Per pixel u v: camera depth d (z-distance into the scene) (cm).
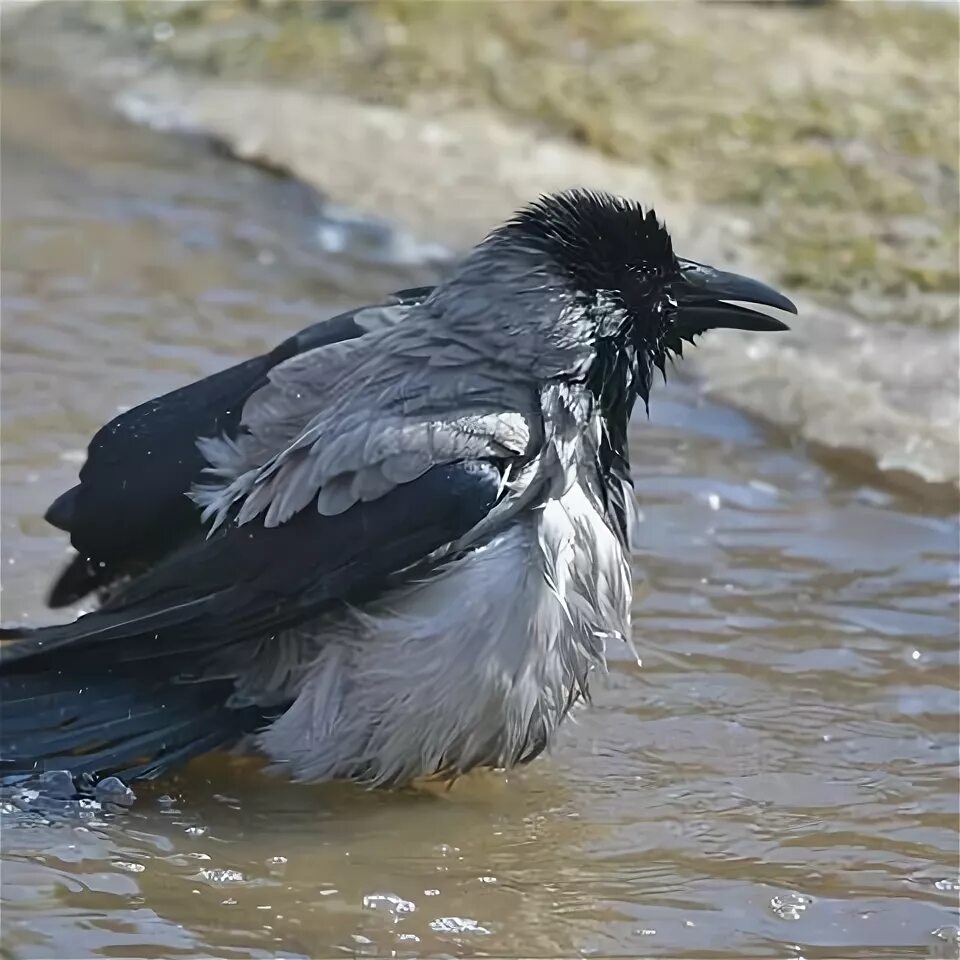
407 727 966
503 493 955
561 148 1838
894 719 1055
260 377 1038
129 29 2112
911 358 1466
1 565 1166
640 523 1266
